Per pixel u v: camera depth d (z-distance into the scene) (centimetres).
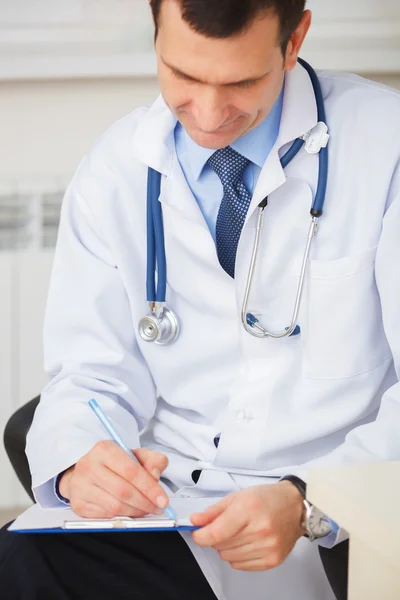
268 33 123
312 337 151
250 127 137
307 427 151
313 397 152
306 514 123
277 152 150
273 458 153
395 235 147
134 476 130
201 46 121
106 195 164
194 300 157
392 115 154
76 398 155
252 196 152
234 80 125
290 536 123
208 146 137
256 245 150
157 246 156
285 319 154
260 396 152
